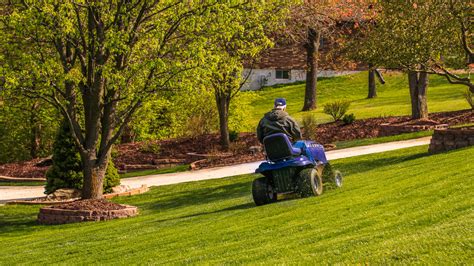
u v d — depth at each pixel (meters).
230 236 15.60
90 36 26.25
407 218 13.27
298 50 80.69
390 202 15.91
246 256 12.73
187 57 25.39
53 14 23.67
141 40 27.39
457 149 26.88
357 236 12.56
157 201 29.16
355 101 67.00
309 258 11.37
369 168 28.64
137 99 25.95
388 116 50.00
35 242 20.97
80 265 15.71
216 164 40.62
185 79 25.44
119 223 23.02
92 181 27.30
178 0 25.39
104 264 15.23
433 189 16.31
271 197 20.77
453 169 19.44
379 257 10.41
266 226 15.99
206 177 35.22
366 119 48.84
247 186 29.20
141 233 19.11
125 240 18.19
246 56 43.53
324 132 46.78
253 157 40.75
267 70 84.06
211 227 17.53
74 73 24.55
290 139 20.23
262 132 20.23
